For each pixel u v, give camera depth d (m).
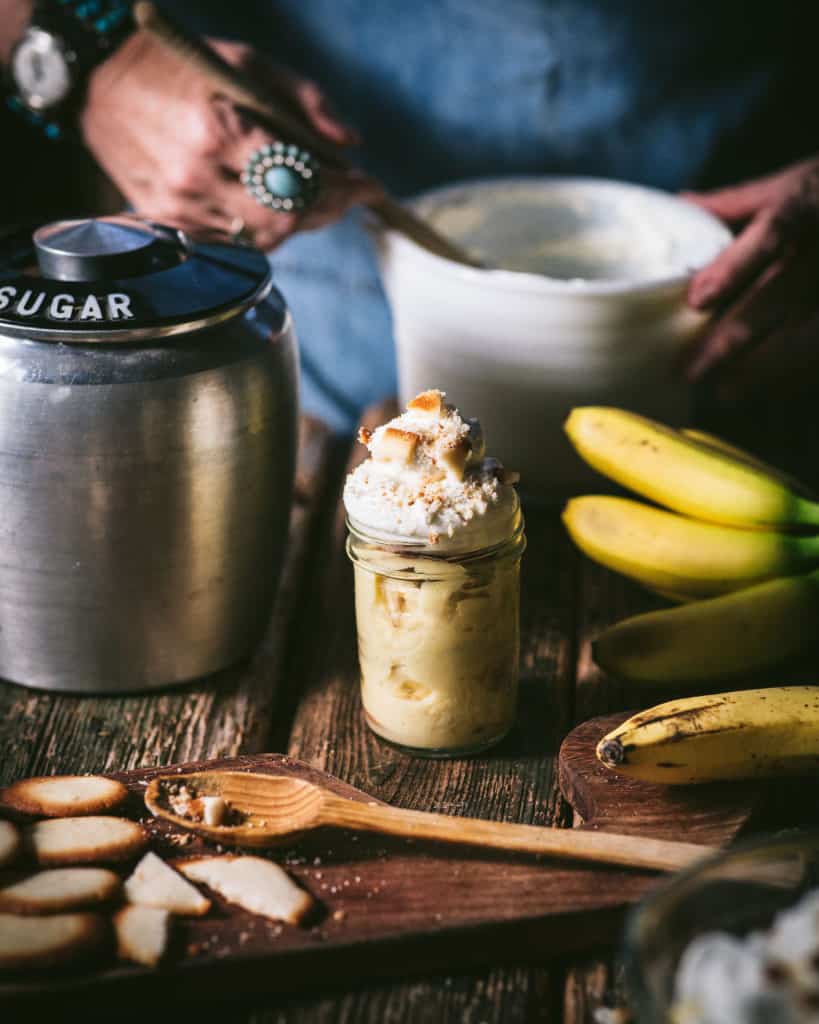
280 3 1.32
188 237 0.91
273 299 0.92
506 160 1.38
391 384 1.52
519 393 1.08
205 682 0.93
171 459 0.82
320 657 0.96
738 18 1.29
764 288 1.10
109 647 0.88
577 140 1.36
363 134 1.38
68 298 0.81
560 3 1.28
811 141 1.39
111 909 0.68
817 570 0.91
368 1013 0.65
